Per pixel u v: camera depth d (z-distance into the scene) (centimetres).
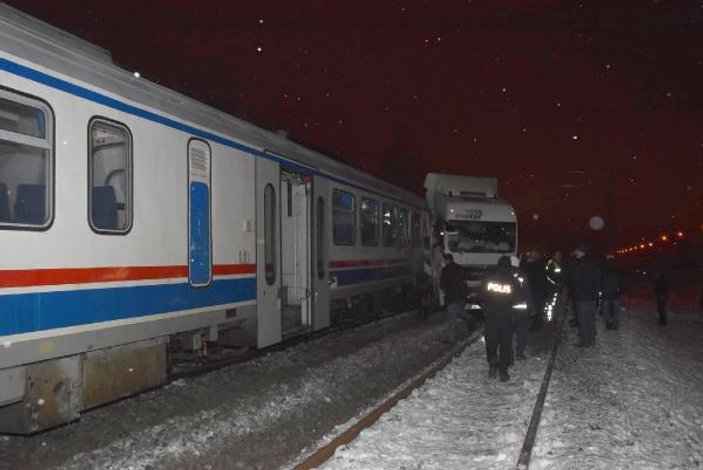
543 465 677
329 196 1476
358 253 1673
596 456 713
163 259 859
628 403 973
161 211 855
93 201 737
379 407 878
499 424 857
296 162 1288
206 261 959
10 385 643
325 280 1443
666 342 1762
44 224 664
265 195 1152
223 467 676
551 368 1218
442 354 1448
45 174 668
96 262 735
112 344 762
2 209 619
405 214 2122
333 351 1435
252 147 1105
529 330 1895
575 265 1556
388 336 1714
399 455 706
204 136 962
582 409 935
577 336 1786
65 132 693
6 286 619
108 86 764
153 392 973
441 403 963
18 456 698
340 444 727
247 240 1080
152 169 841
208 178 970
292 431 815
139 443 746
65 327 689
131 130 802
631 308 2830
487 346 1166
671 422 896
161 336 864
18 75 636
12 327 625
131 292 795
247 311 1079
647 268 6088
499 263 1163
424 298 2227
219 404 932
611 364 1306
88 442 750
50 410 691
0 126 619
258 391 1019
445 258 1591
